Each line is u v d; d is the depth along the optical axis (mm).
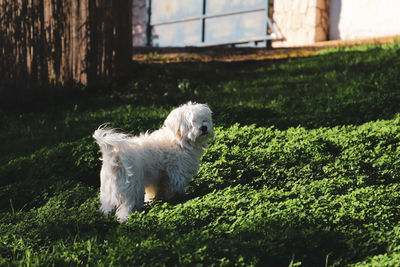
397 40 15305
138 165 5422
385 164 6586
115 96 12766
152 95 12773
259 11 20297
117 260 4008
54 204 6098
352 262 4285
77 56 13031
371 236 4590
